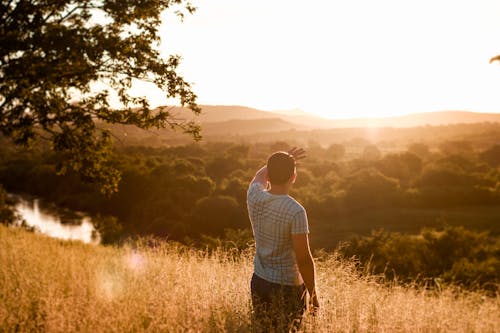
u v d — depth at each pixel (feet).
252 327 9.64
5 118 31.55
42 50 29.09
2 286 15.49
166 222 211.61
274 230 9.39
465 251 97.96
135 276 16.29
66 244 42.22
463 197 255.29
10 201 247.29
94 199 270.87
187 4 36.35
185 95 36.27
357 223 221.46
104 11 34.55
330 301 11.26
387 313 11.09
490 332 11.32
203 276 14.19
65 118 33.22
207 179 264.11
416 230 201.46
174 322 10.53
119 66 34.04
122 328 10.87
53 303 12.02
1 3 30.68
